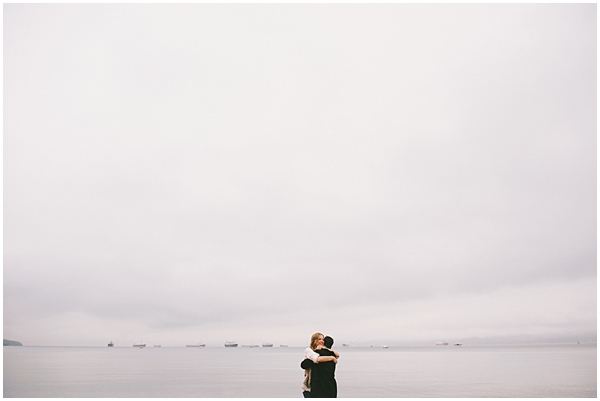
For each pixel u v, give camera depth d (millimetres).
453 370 55750
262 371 60375
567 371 48438
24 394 30672
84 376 47844
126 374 51688
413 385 35406
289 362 96688
